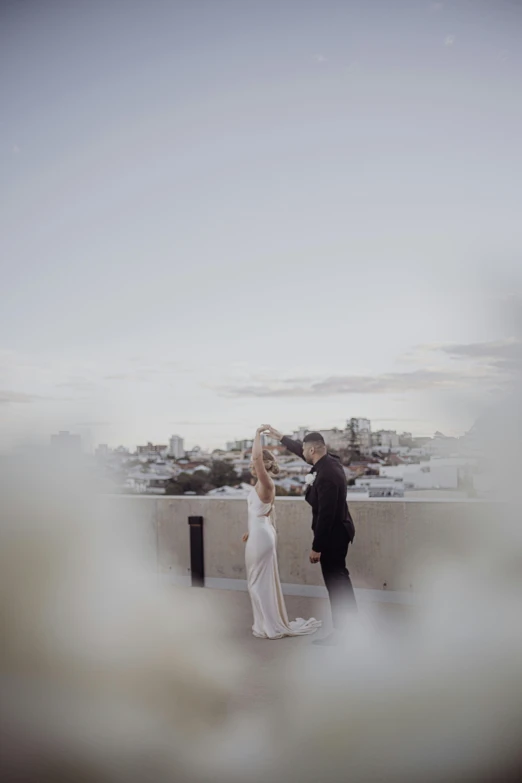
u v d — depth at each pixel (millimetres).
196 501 7688
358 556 6531
